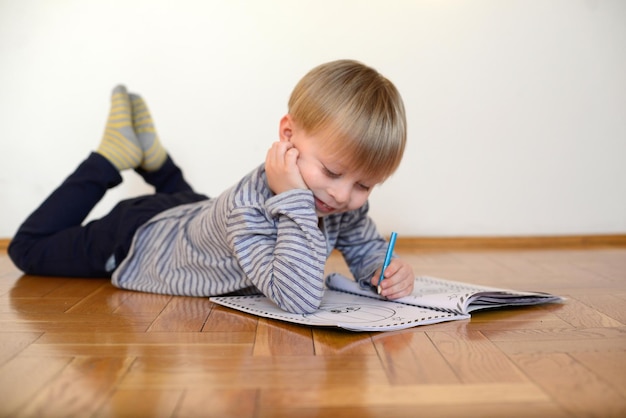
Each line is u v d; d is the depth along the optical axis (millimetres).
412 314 947
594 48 2088
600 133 2121
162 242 1248
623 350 764
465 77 2059
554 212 2137
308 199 951
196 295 1157
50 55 1972
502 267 1585
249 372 675
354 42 2020
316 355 742
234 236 1013
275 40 2006
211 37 1999
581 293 1193
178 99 2014
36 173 2010
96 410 566
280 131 1017
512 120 2090
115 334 848
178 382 641
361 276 1168
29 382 642
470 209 2111
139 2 1975
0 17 1948
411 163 2078
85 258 1343
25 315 979
